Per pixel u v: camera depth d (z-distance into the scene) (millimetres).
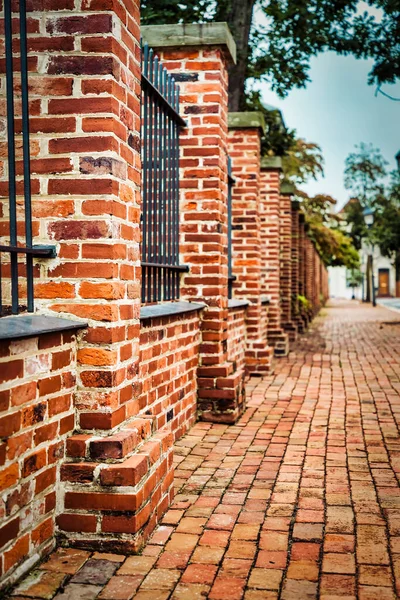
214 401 5922
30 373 2732
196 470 4441
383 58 13648
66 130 3139
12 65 2906
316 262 28609
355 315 26500
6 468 2572
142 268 4832
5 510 2574
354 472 4391
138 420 3465
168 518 3520
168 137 5699
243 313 8703
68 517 3021
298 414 6352
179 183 6027
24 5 3006
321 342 14188
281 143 14211
